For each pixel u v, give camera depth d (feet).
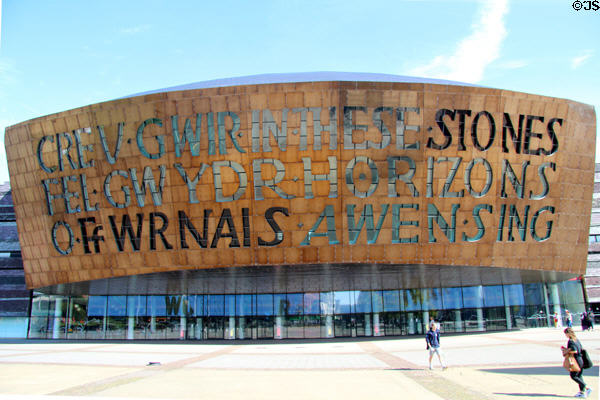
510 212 100.07
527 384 45.78
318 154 92.99
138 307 136.87
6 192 165.17
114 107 97.50
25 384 50.65
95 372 60.39
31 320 147.54
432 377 51.55
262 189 94.38
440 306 133.08
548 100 99.14
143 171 98.07
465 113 94.68
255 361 71.56
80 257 106.22
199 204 96.78
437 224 96.27
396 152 93.56
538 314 141.49
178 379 53.31
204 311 132.67
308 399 40.57
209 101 93.97
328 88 91.86
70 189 103.91
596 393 40.27
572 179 104.12
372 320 129.29
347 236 94.99
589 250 156.04
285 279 118.73
